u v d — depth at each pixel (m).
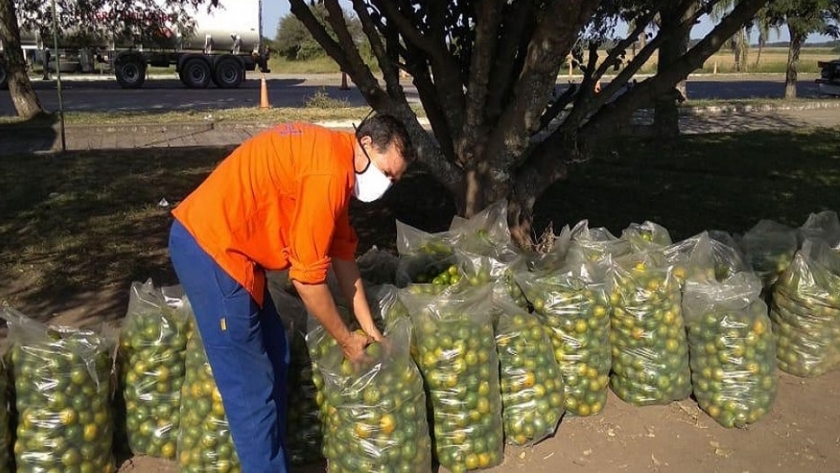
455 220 4.66
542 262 4.27
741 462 3.62
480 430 3.46
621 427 3.86
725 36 5.00
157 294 3.54
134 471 3.40
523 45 5.27
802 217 8.34
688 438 3.79
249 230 2.78
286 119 17.16
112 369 3.37
